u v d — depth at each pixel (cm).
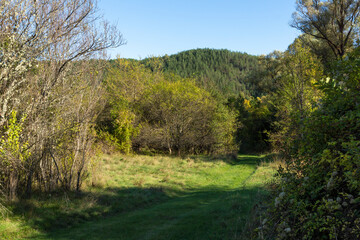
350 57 466
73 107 1047
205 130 2684
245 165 2080
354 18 2261
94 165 1180
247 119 3912
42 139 902
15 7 857
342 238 350
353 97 433
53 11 907
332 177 384
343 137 403
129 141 2302
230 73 17750
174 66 14475
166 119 2506
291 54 1664
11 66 853
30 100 925
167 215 845
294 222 415
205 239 572
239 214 709
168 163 1927
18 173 849
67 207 842
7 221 691
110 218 840
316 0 2416
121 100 2519
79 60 1000
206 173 1675
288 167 520
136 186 1219
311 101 523
